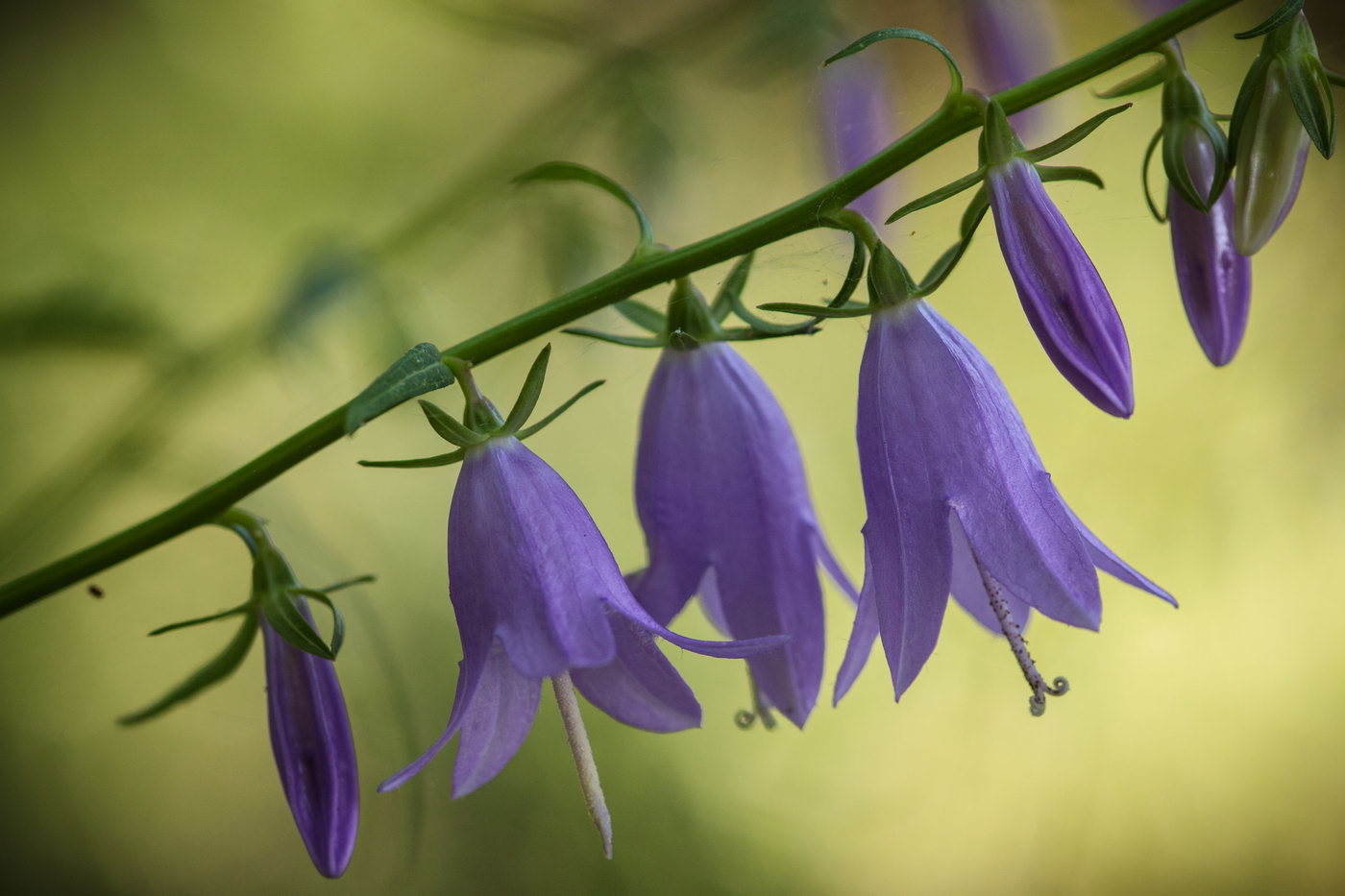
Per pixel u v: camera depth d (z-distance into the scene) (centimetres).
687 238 35
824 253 28
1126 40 24
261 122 42
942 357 24
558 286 33
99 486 31
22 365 37
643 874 44
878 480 24
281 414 38
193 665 40
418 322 32
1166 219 25
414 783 30
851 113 33
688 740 47
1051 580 24
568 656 24
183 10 41
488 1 33
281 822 41
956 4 34
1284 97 24
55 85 40
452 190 32
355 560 39
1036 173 24
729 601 26
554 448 45
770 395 26
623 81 33
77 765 38
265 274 39
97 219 39
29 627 38
